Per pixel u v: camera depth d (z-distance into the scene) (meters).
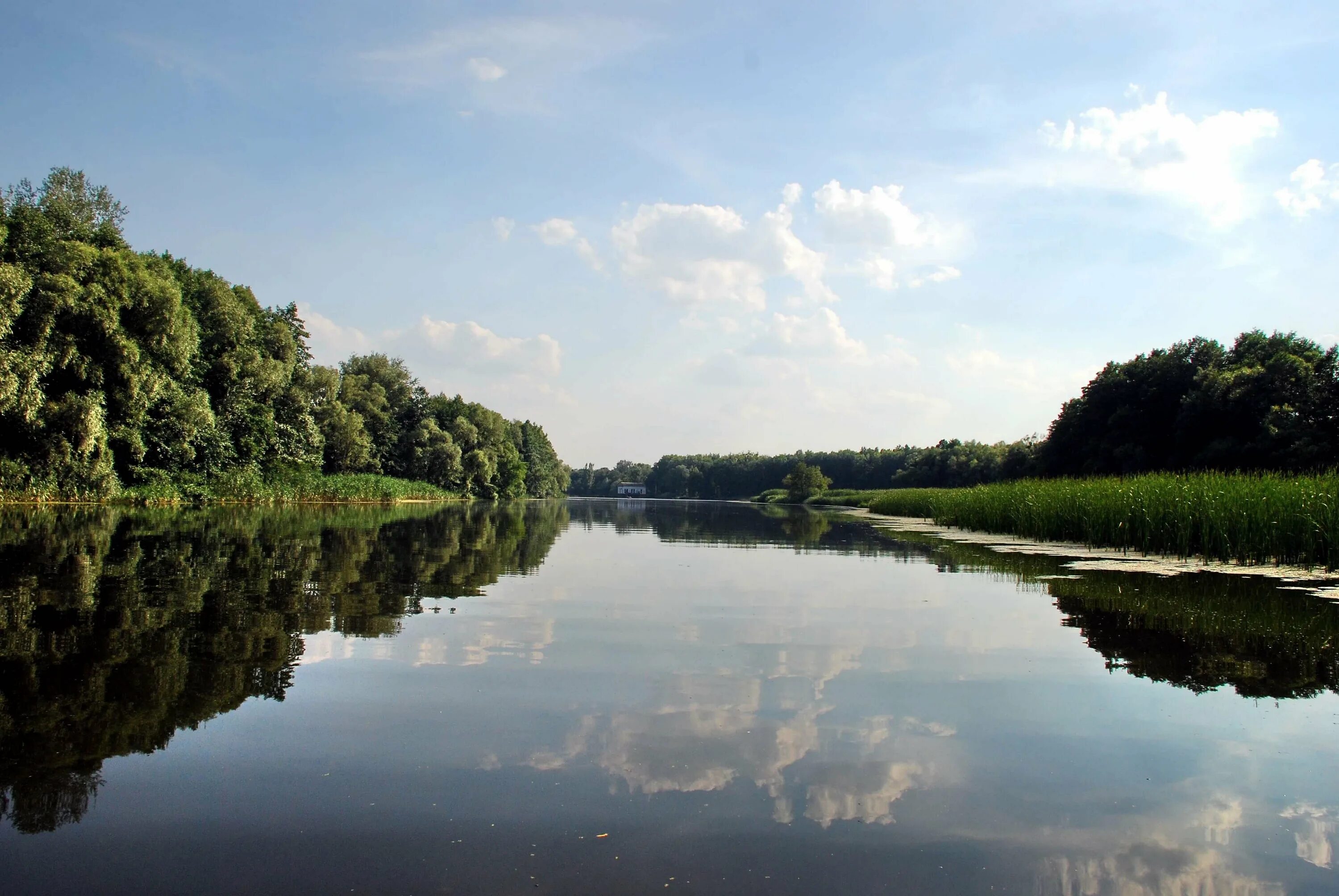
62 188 39.78
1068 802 4.38
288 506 41.69
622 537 26.38
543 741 5.16
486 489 89.25
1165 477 24.50
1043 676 6.95
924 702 6.16
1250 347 47.22
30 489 30.86
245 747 4.96
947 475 92.44
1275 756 5.09
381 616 9.30
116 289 34.28
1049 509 23.80
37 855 3.60
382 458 71.38
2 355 28.23
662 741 5.20
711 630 8.87
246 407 45.22
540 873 3.51
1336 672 7.14
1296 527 15.73
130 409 34.69
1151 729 5.58
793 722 5.63
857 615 10.02
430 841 3.79
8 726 5.21
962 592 12.23
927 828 4.03
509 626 8.89
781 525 36.75
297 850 3.69
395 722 5.48
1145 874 3.61
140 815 4.01
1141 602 11.19
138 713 5.55
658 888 3.40
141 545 16.44
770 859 3.67
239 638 7.84
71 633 7.82
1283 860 3.76
